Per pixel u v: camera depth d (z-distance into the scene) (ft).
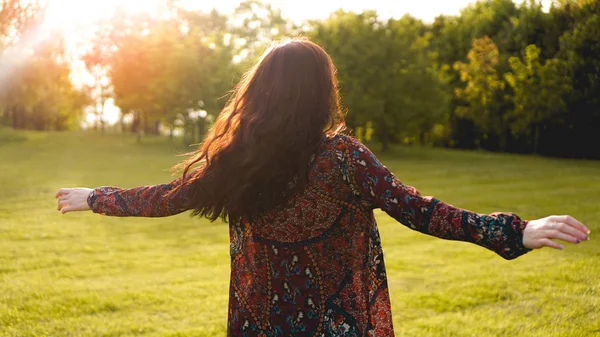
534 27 113.80
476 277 20.20
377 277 5.47
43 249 26.20
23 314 16.16
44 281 20.17
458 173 69.10
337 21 108.47
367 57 103.14
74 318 15.88
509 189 51.29
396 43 106.52
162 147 119.85
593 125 102.68
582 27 101.40
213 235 30.12
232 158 5.25
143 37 130.00
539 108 103.09
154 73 125.29
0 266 22.63
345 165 5.13
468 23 131.64
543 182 57.26
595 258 22.95
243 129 5.26
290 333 5.32
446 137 130.52
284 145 5.11
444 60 131.85
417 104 105.60
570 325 14.71
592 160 98.32
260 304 5.43
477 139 126.21
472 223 4.67
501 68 114.01
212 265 23.11
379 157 98.94
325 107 5.30
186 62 120.57
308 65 5.28
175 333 14.57
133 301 17.54
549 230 4.50
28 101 106.32
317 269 5.29
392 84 105.40
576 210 37.96
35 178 59.16
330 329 5.24
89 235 29.94
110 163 80.84
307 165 5.15
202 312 16.47
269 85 5.28
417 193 4.98
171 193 5.62
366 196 5.12
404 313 16.16
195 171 5.63
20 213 36.86
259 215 5.34
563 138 106.83
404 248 26.25
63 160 84.23
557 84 101.81
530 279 19.63
